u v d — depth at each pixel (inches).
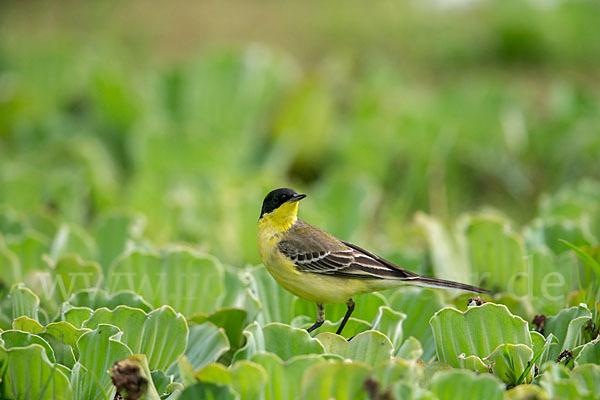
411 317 303.4
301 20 893.8
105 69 629.9
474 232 347.3
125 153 631.2
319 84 596.1
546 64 808.3
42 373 237.5
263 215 313.9
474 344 264.8
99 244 385.1
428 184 567.2
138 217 394.9
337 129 636.1
